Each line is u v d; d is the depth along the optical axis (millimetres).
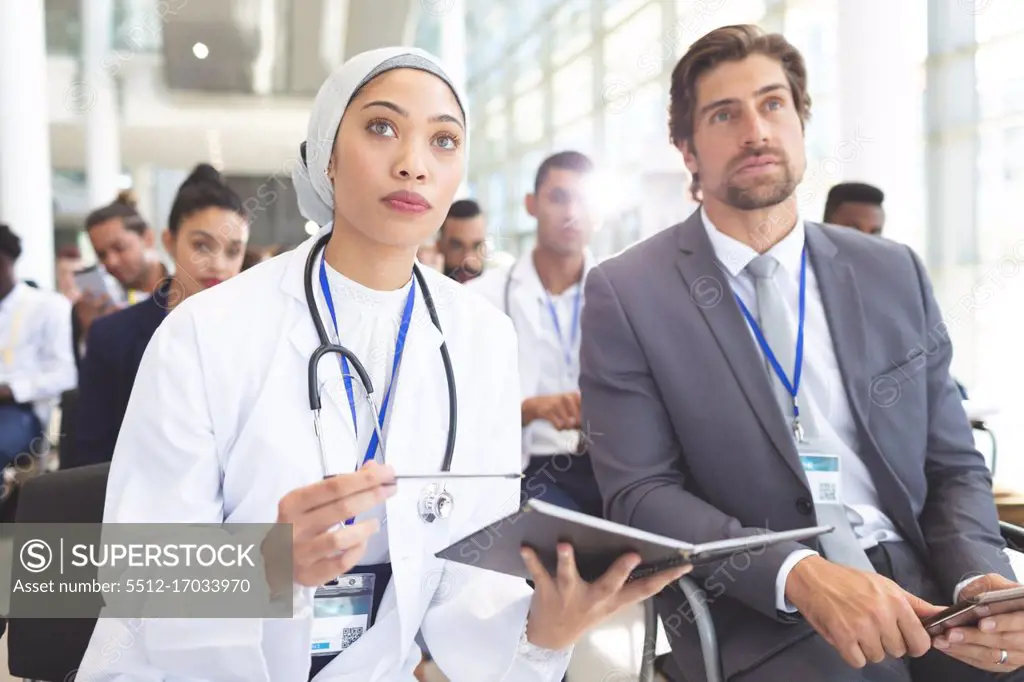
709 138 1501
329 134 996
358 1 7105
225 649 882
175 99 9016
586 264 2574
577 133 6586
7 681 1501
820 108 4691
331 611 970
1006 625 1028
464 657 1005
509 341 1148
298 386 974
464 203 2916
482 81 7742
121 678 900
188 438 923
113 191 8789
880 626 1091
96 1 7883
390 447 990
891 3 4109
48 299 3359
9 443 3027
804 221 1589
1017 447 3627
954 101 4570
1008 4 4473
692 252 1504
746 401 1391
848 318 1453
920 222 4621
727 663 1277
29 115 5664
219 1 7375
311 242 1074
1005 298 4516
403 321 1061
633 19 5656
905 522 1379
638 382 1455
